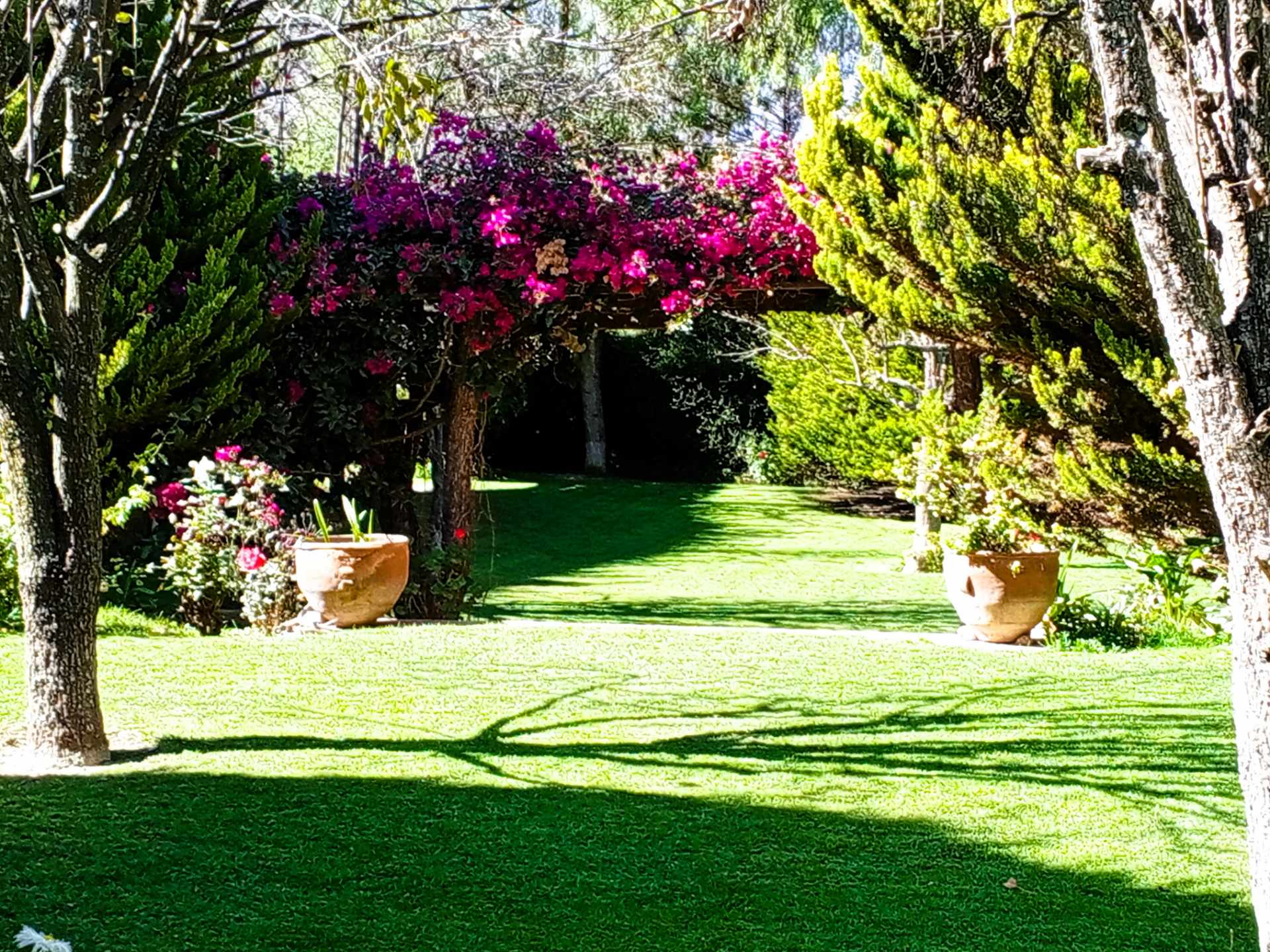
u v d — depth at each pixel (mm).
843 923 3211
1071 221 7047
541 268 8594
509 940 3062
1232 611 2223
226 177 8211
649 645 6605
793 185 8773
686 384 23141
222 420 8344
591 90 10922
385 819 3818
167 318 7797
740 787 4234
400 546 7164
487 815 3885
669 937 3109
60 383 4078
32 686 4227
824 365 16703
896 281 8188
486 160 8617
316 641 6523
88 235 4043
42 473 4152
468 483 9398
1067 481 7273
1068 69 7195
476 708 5195
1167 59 2277
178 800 3912
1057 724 5090
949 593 6969
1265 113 2170
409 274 8523
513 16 5051
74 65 4059
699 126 13438
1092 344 7570
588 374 23000
